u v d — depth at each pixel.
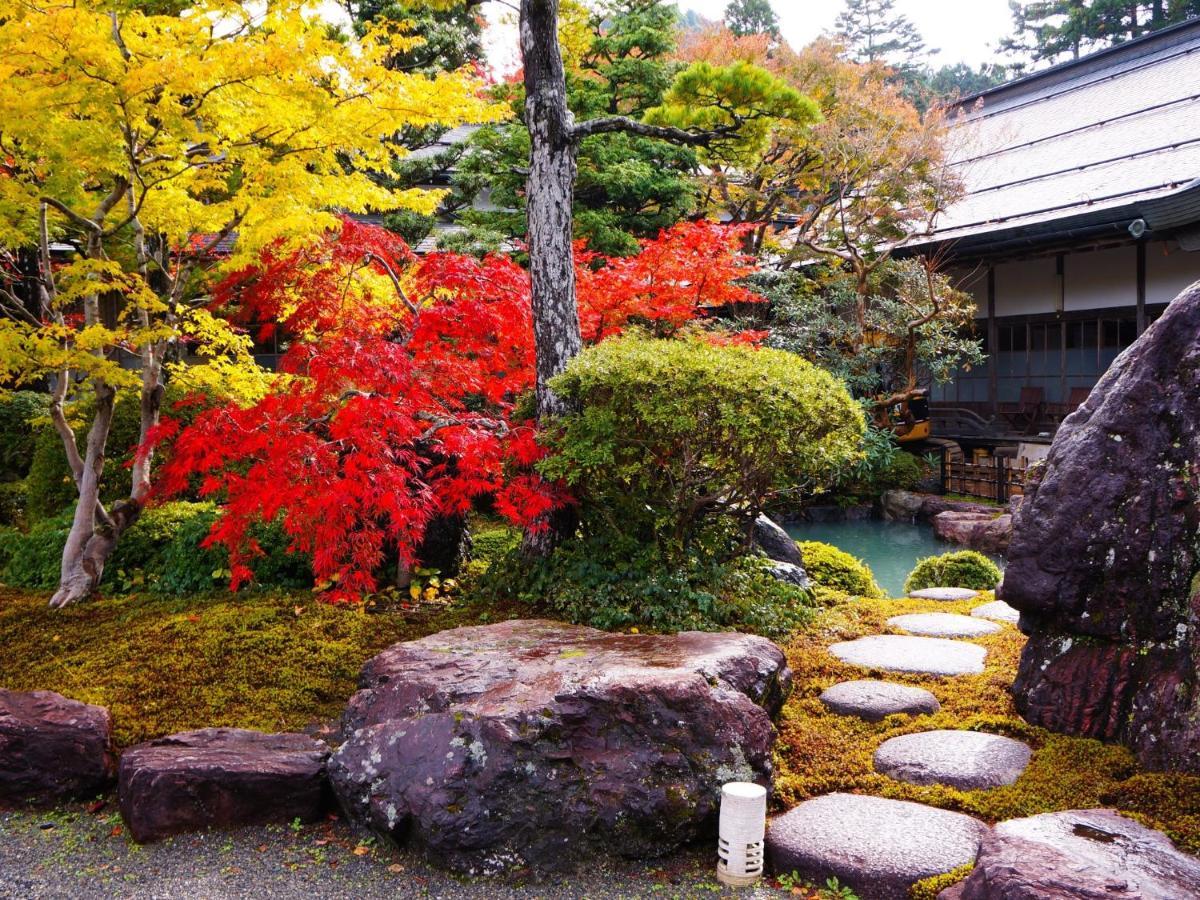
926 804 3.49
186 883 3.18
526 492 5.33
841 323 13.62
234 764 3.60
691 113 7.23
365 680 4.16
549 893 3.10
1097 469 3.95
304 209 5.52
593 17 12.76
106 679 4.73
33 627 5.54
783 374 5.11
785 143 14.30
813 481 6.18
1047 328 15.19
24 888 3.17
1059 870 2.54
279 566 6.18
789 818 3.42
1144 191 12.83
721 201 16.09
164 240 6.82
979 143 17.89
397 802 3.32
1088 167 15.27
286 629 5.29
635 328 7.50
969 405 16.38
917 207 14.37
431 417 5.64
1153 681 3.70
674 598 5.50
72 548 6.04
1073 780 3.51
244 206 5.56
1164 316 3.90
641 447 5.51
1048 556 4.03
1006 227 13.38
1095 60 20.09
